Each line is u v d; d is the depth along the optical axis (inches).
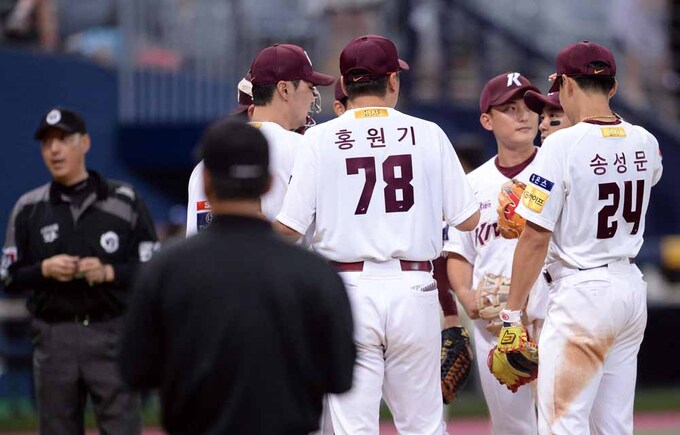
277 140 853.8
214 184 566.3
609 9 2333.9
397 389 820.6
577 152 800.3
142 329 557.0
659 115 2246.6
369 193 802.2
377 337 802.8
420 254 808.3
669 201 2182.6
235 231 562.9
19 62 1836.9
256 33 2108.8
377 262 803.4
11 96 1831.9
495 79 956.6
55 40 2037.4
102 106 1934.1
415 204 806.5
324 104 1994.3
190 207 850.1
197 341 546.9
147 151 1950.1
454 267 974.4
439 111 2059.5
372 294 799.7
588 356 805.9
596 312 802.8
